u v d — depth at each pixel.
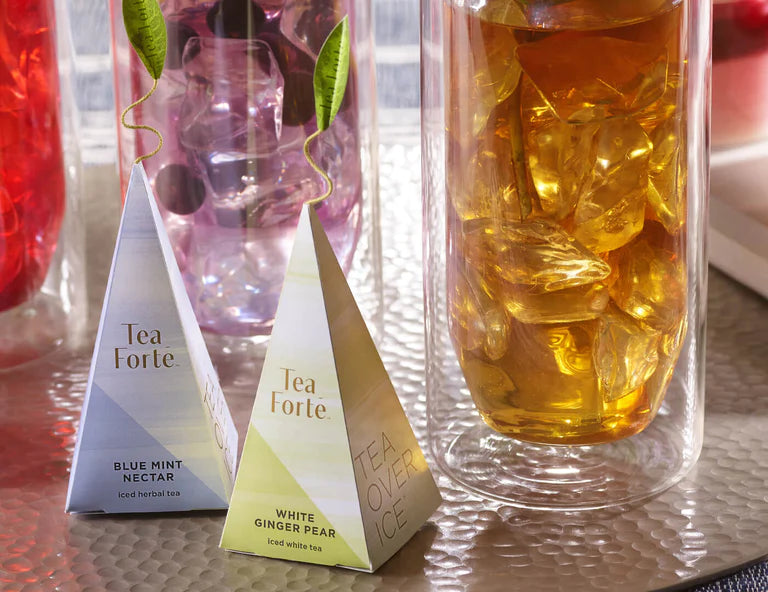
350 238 0.64
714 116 0.69
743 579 0.54
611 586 0.53
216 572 0.54
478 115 0.54
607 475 0.58
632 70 0.52
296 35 0.60
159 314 0.55
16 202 0.64
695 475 0.59
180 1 0.60
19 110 0.63
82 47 0.89
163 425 0.56
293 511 0.54
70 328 0.68
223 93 0.60
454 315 0.57
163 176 0.62
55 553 0.55
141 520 0.56
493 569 0.54
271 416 0.53
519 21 0.52
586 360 0.55
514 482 0.58
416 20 0.92
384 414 0.54
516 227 0.54
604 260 0.55
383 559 0.54
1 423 0.62
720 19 0.67
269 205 0.62
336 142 0.62
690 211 0.58
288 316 0.52
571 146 0.53
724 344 0.67
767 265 0.68
